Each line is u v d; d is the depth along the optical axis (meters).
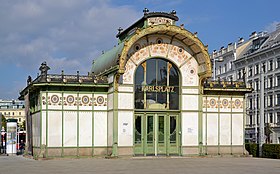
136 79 35.38
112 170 23.30
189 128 36.28
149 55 35.75
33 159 34.31
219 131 37.53
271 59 83.56
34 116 37.38
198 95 36.62
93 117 35.25
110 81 35.16
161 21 36.62
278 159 34.59
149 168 24.61
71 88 34.78
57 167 25.53
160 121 35.91
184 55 36.59
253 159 33.94
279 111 80.31
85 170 23.36
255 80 88.88
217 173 21.89
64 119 34.53
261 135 39.03
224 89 37.50
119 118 34.44
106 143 35.47
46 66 34.53
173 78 36.47
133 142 34.72
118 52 35.41
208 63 35.56
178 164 27.73
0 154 44.69
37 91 35.91
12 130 45.78
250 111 90.25
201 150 36.25
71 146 34.53
